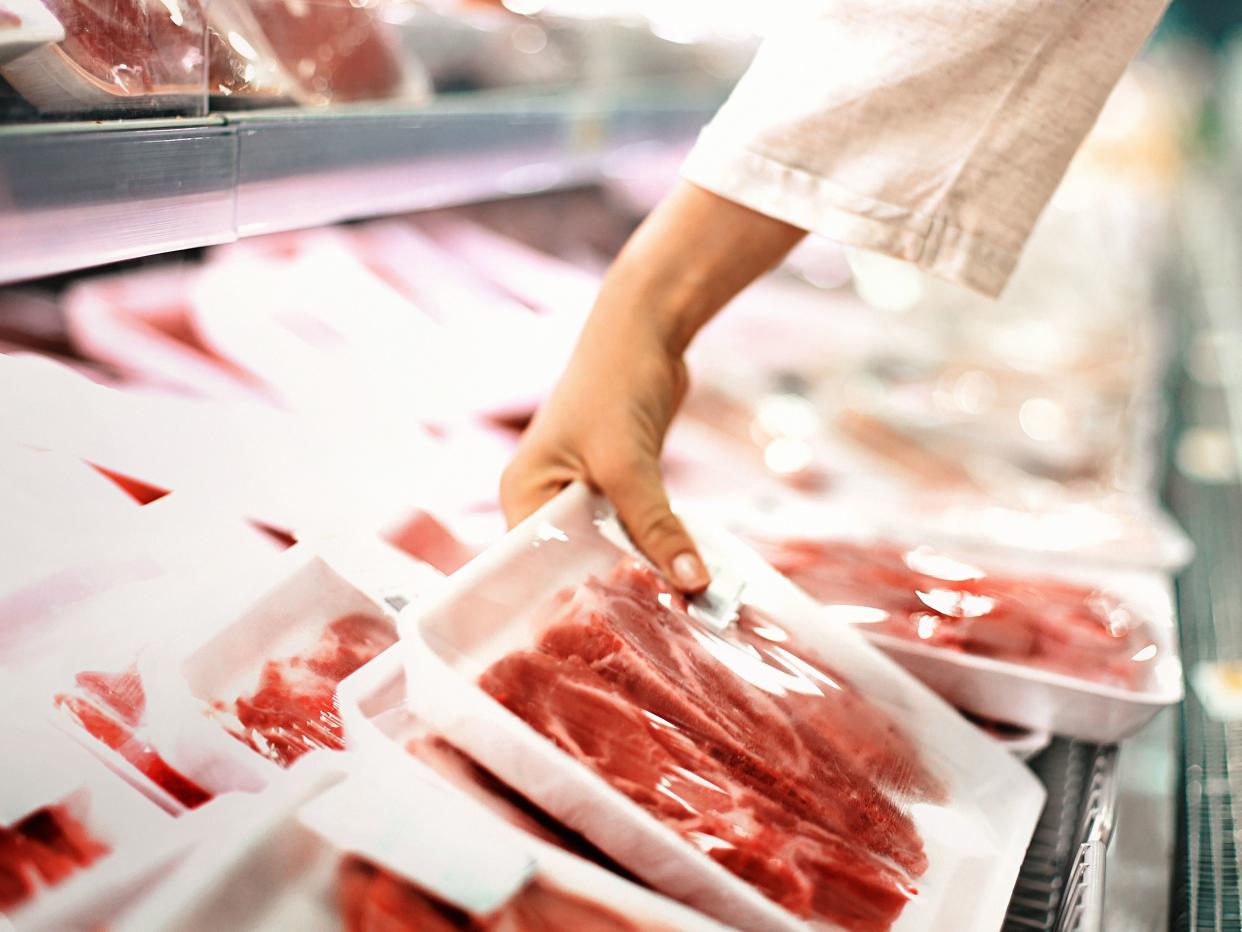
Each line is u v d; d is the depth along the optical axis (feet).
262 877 2.07
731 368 6.41
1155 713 3.40
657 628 2.87
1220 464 6.42
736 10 8.92
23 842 2.01
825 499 5.03
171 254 4.67
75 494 2.93
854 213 3.24
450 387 4.71
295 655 2.68
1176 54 20.84
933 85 3.15
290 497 3.36
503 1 6.45
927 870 2.64
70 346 3.71
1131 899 3.26
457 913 2.08
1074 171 12.00
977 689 3.51
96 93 2.67
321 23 3.82
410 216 6.24
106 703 2.35
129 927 1.94
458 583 2.62
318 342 4.56
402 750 2.32
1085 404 6.78
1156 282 9.45
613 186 7.95
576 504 3.10
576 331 5.74
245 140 3.21
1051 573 4.33
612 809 2.27
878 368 6.96
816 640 3.20
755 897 2.26
